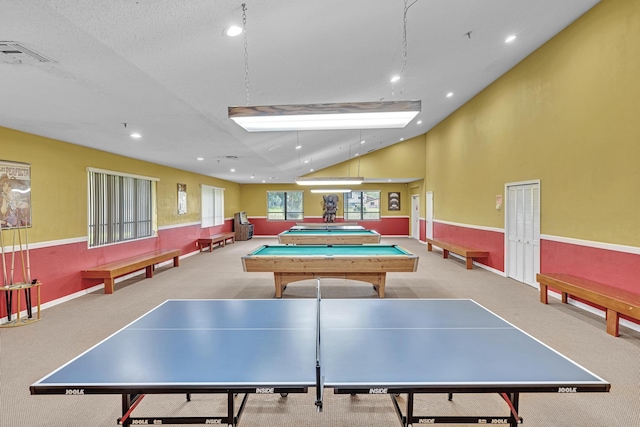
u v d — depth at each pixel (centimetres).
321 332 215
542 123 540
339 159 1281
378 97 584
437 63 502
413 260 486
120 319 430
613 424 225
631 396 256
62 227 515
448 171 971
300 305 279
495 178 698
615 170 402
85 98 333
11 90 303
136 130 469
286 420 235
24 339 366
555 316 428
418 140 1242
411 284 611
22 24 201
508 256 659
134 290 580
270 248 623
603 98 417
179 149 628
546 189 533
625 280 388
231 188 1423
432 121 1016
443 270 740
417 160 1246
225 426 237
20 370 299
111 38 227
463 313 255
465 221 853
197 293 560
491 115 710
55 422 230
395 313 255
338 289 586
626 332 375
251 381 152
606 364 303
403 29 362
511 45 516
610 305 361
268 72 358
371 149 1236
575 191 468
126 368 166
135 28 222
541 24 459
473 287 584
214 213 1234
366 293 555
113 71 276
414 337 206
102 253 607
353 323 232
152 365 169
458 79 629
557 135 504
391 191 1496
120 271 575
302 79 402
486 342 198
